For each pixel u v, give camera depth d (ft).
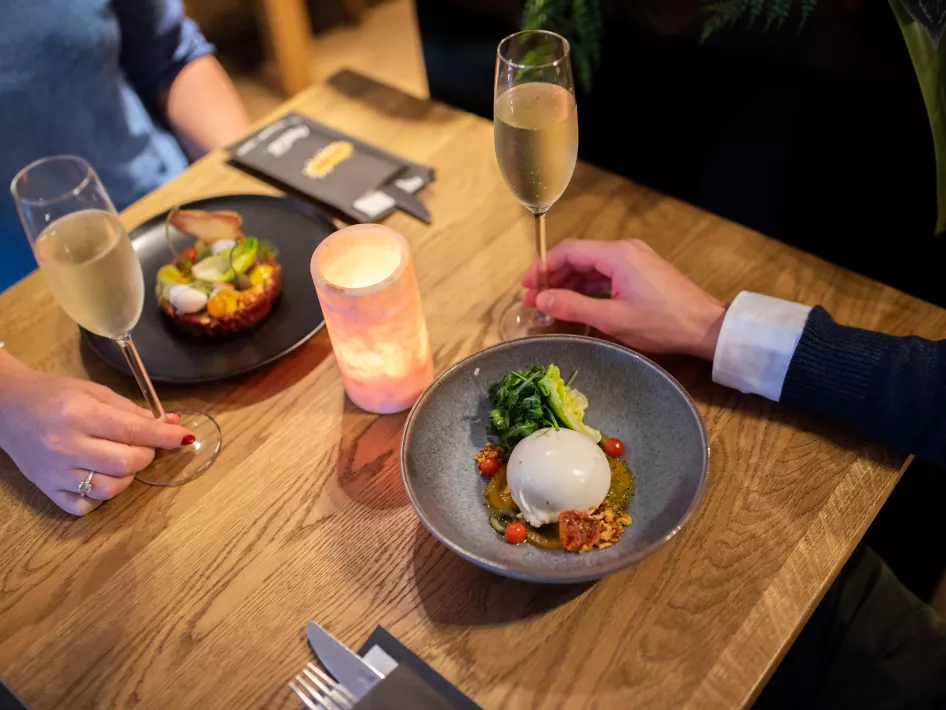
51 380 3.02
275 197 3.85
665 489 2.57
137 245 3.76
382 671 2.37
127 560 2.71
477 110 5.39
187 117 5.26
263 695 2.37
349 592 2.57
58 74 4.62
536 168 2.92
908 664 3.28
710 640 2.37
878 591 3.55
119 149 5.01
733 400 2.99
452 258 3.64
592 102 4.83
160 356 3.29
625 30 4.34
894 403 2.70
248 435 3.05
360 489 2.85
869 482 2.72
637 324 3.08
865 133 3.94
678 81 4.38
